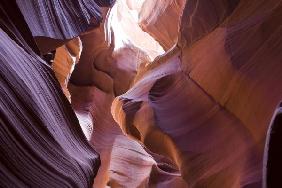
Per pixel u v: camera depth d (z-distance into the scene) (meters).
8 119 2.80
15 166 2.80
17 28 3.94
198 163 4.81
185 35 7.24
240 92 4.57
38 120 3.36
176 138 5.43
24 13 4.53
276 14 4.31
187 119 5.65
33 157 3.15
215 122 5.06
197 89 5.91
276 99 3.83
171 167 8.17
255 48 4.55
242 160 4.09
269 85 4.03
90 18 6.59
